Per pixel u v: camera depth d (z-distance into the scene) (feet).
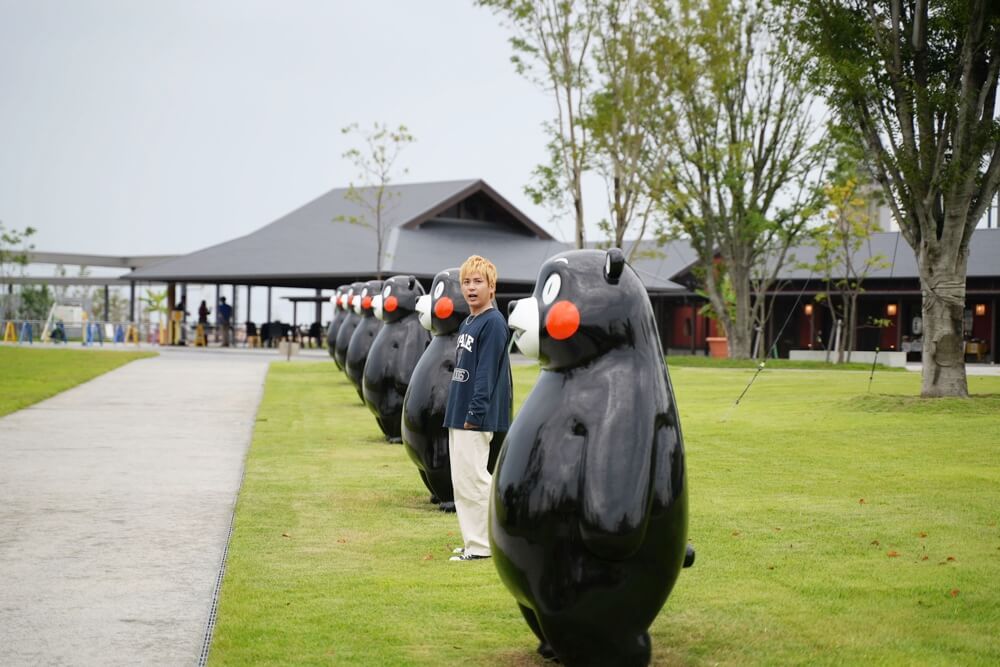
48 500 30.32
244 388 71.46
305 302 166.40
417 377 28.25
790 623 18.97
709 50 97.30
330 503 29.96
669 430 15.31
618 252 15.79
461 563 23.06
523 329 15.88
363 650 17.33
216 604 19.90
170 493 31.60
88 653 17.01
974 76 54.95
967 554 24.04
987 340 129.59
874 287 134.00
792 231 111.14
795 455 39.37
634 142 95.76
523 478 15.29
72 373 82.79
